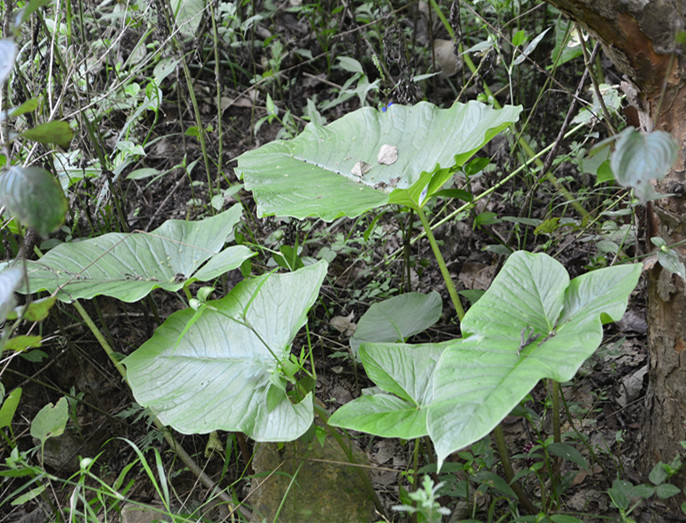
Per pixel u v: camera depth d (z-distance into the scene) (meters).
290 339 1.65
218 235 1.94
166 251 1.94
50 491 2.05
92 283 1.78
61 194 0.97
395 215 2.29
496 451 1.95
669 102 1.44
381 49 3.17
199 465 2.08
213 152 2.87
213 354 1.73
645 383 2.09
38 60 2.24
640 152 0.97
